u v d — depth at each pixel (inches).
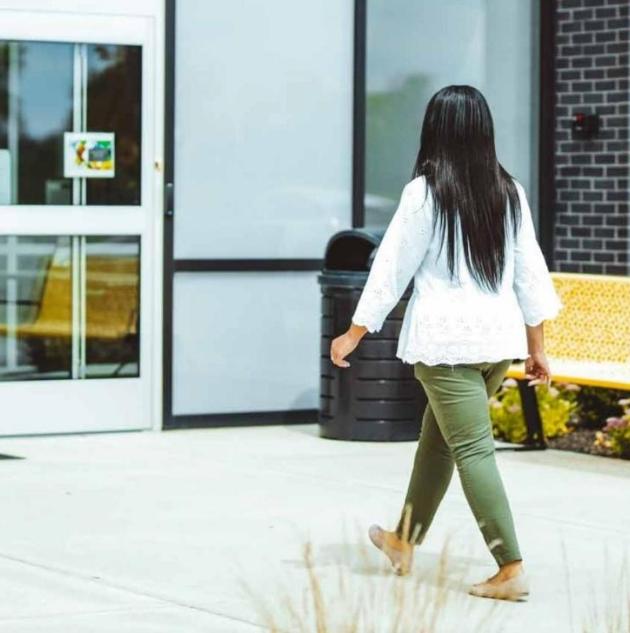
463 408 307.7
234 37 517.7
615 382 447.8
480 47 558.9
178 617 295.7
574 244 563.5
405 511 308.2
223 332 517.7
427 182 309.6
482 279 308.5
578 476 437.7
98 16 495.2
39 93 490.9
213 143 516.7
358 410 487.8
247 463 450.6
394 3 544.1
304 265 528.1
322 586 314.5
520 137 568.7
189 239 514.3
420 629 237.9
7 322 489.4
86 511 384.8
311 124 530.0
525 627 293.0
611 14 549.0
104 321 500.1
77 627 289.0
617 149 550.3
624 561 283.3
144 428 506.9
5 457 456.8
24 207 488.7
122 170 500.7
